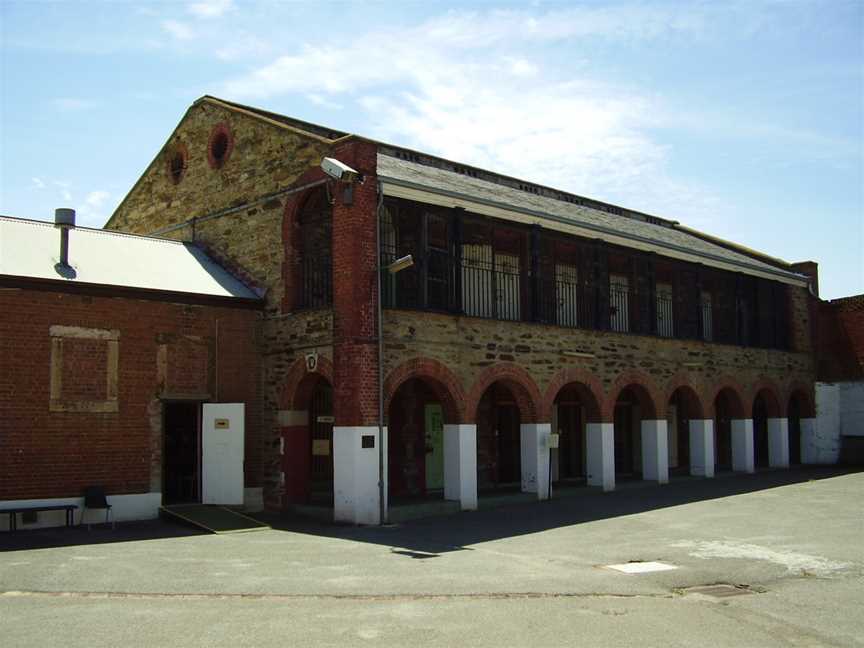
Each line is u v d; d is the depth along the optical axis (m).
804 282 27.27
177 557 10.67
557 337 18.36
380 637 7.02
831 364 27.95
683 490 19.67
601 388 19.39
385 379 14.75
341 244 14.80
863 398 27.23
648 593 9.07
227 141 18.39
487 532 13.29
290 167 16.53
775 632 7.60
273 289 16.61
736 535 12.96
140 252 16.78
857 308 27.50
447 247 17.42
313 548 11.58
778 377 26.05
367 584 9.09
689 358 22.27
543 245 20.52
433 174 17.97
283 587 8.88
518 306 19.73
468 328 16.38
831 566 10.57
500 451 20.30
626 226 22.73
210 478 15.31
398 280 17.31
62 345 13.89
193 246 18.58
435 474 18.52
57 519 13.66
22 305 13.52
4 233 14.94
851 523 14.20
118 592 8.55
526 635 7.21
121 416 14.45
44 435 13.57
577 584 9.38
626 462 24.08
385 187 14.95
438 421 18.72
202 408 15.64
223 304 16.06
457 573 9.81
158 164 20.56
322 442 17.23
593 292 19.88
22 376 13.41
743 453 24.17
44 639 6.77
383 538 12.62
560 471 21.94
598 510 16.08
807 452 27.59
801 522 14.34
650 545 12.05
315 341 15.46
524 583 9.34
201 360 15.70
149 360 14.92
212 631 7.08
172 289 15.36
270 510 16.09
